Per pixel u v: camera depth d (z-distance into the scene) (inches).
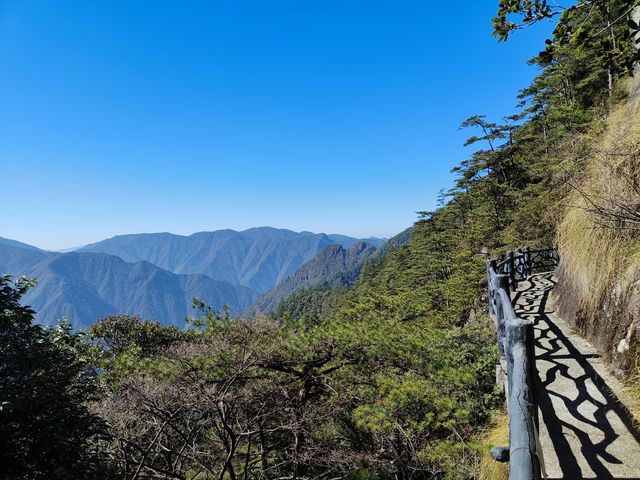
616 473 97.5
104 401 291.4
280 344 358.3
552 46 102.5
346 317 482.0
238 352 352.5
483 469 127.9
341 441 366.3
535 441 64.2
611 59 98.7
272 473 382.0
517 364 77.7
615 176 178.7
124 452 291.0
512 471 57.8
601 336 171.9
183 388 306.2
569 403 135.5
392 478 310.2
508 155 1122.7
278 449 394.6
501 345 173.3
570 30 97.8
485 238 946.1
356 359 368.8
